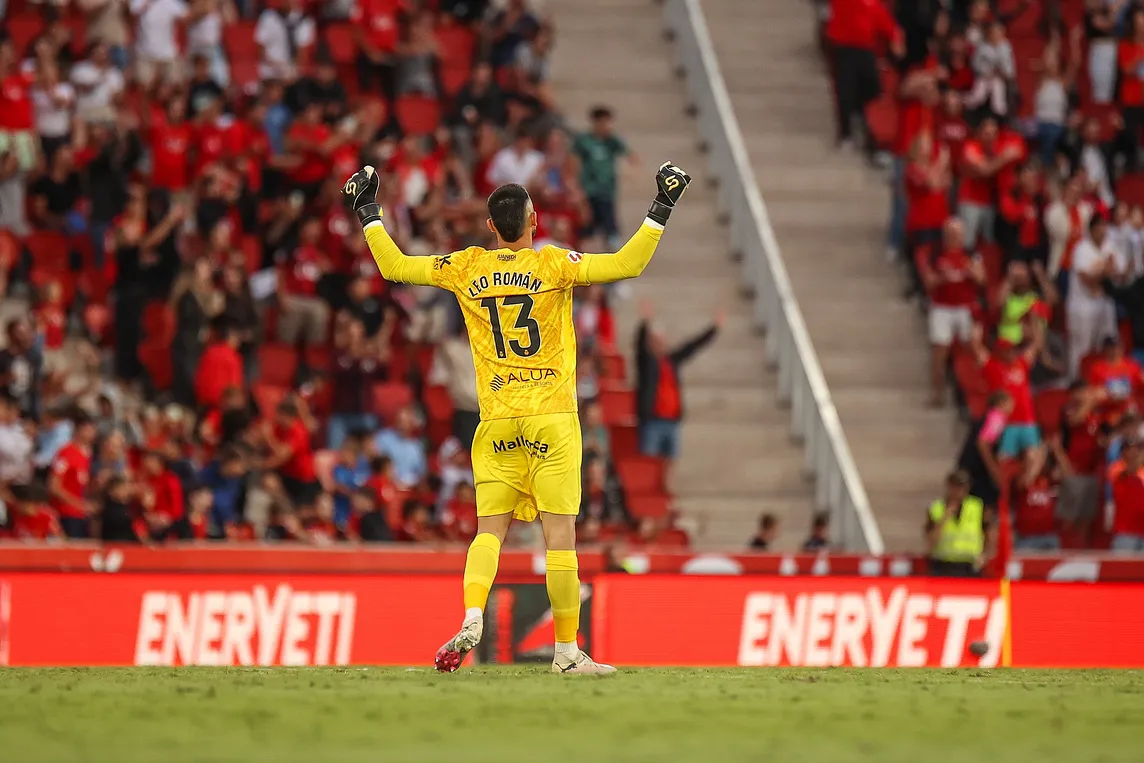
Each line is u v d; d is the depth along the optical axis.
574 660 27.95
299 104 73.00
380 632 46.94
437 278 27.50
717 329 66.44
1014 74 86.56
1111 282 74.06
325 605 46.78
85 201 70.06
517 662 46.97
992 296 74.88
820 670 32.66
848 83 81.75
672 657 47.72
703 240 78.12
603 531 60.66
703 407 70.44
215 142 71.00
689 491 67.75
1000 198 75.00
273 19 77.69
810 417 68.75
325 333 67.44
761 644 48.19
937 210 73.06
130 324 66.38
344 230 69.38
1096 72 84.94
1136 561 49.88
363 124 73.25
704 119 82.75
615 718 19.88
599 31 86.88
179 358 64.56
